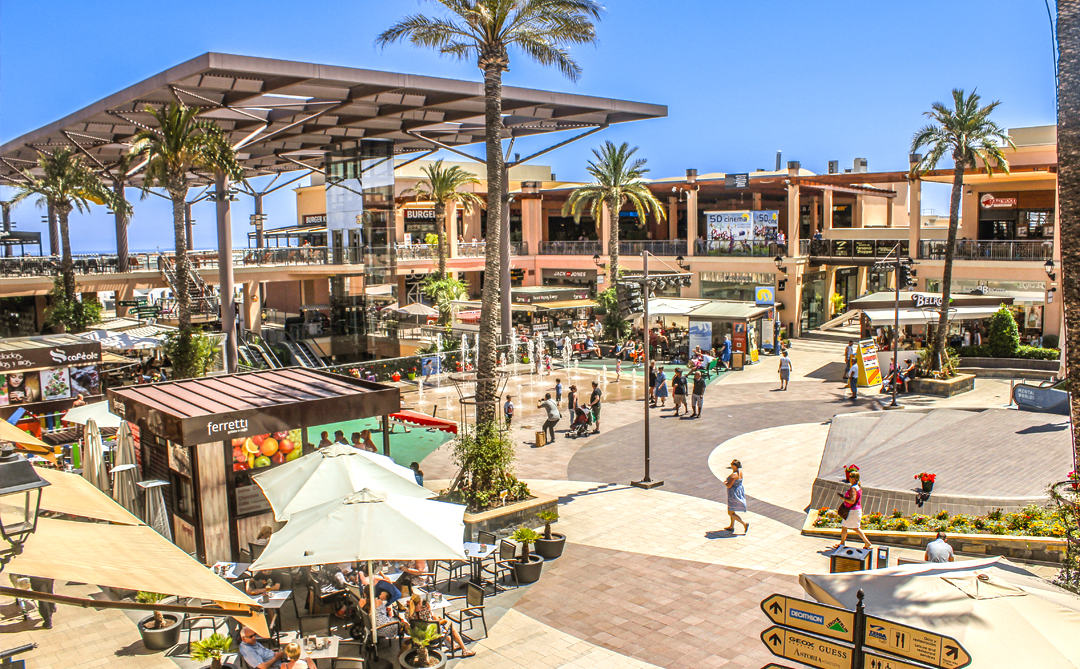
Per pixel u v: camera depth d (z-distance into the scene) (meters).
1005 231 46.00
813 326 50.75
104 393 26.56
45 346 24.59
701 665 10.94
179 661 11.05
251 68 25.73
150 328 32.84
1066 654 6.55
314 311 55.50
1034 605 7.20
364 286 44.88
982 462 18.08
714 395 32.12
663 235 69.75
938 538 14.40
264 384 17.25
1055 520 14.56
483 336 18.09
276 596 11.63
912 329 41.50
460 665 11.02
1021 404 22.91
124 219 42.47
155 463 15.94
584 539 16.14
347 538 10.23
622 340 42.69
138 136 29.59
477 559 13.58
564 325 48.75
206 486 14.13
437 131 43.25
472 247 62.12
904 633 6.98
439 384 34.16
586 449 23.91
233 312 34.00
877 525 15.77
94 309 37.59
